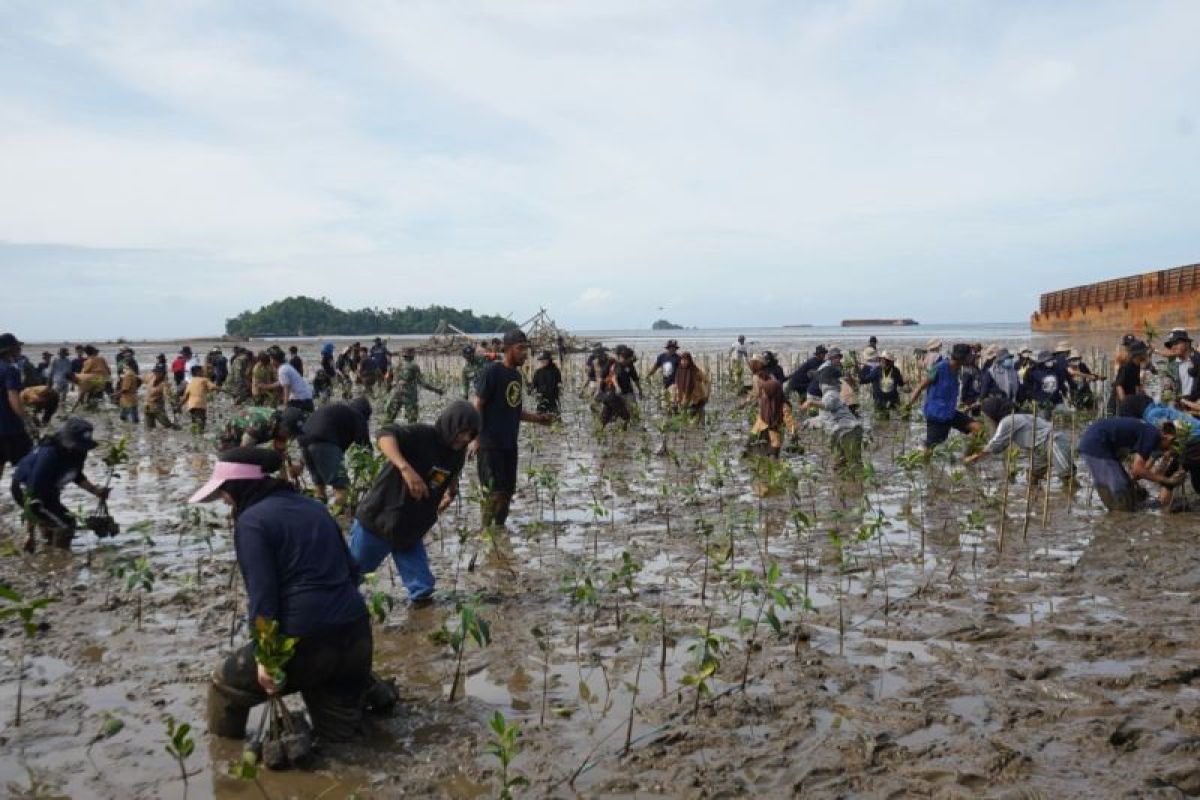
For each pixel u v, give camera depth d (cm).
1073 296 6075
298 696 517
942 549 794
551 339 5281
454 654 566
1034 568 725
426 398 2772
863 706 473
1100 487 932
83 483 880
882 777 402
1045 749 421
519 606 659
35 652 582
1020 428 1047
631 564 652
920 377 2386
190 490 1175
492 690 512
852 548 805
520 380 893
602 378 1711
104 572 770
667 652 562
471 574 746
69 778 420
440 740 452
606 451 1495
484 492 854
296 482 994
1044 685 490
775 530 884
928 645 560
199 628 624
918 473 1183
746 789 397
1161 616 598
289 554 444
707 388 1795
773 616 521
